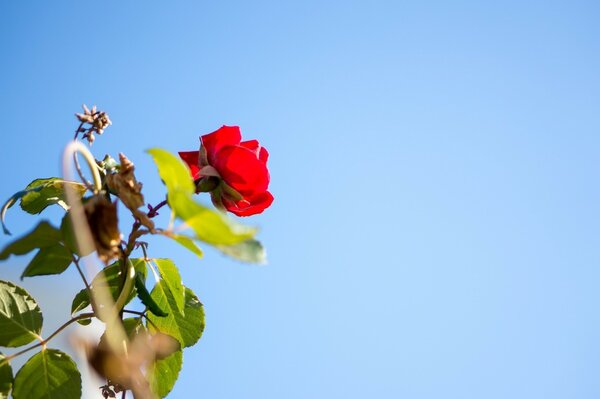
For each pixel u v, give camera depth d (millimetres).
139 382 904
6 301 944
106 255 871
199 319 1009
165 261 985
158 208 928
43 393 942
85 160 905
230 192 986
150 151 845
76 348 903
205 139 1000
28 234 885
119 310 913
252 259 842
